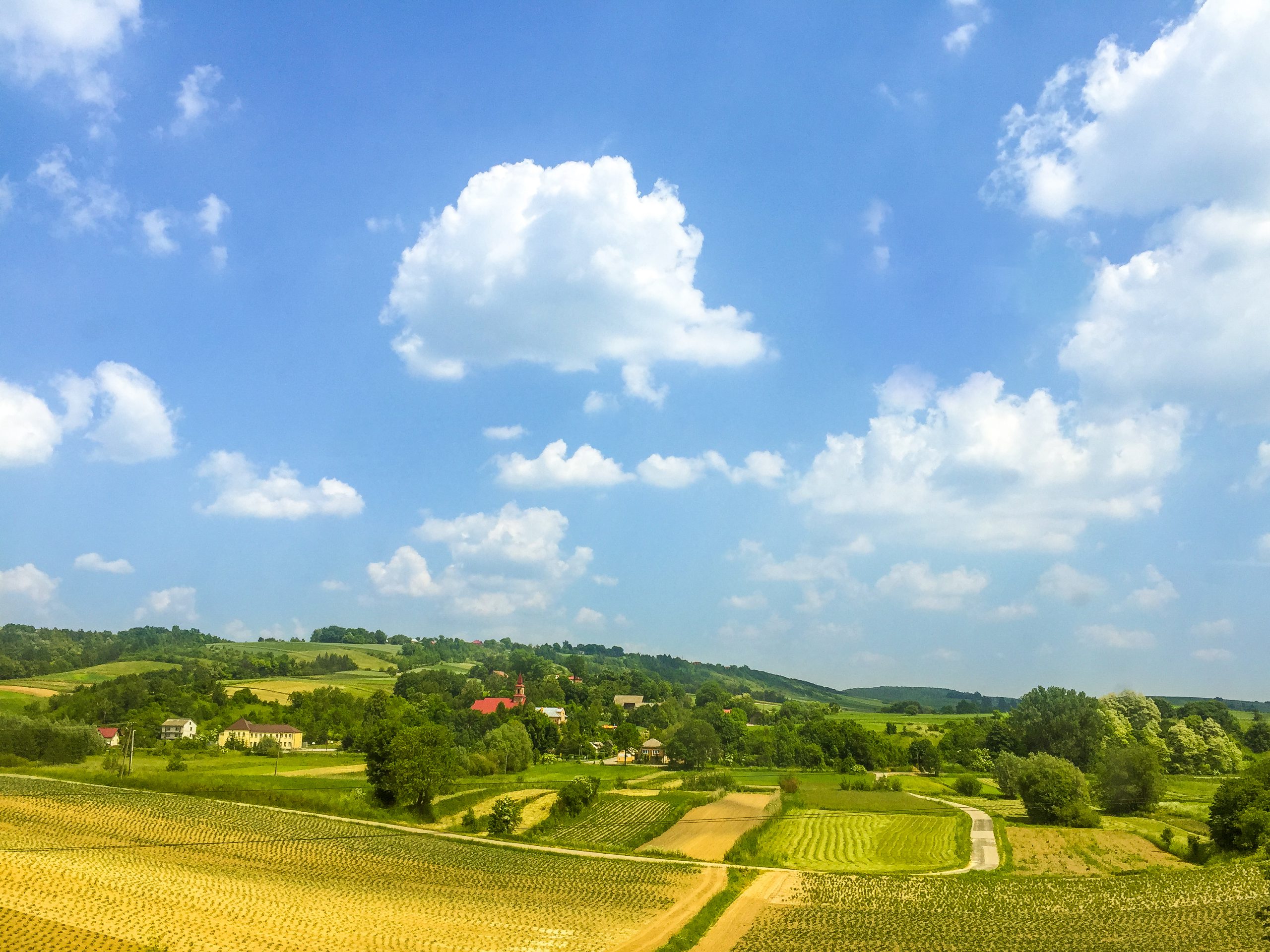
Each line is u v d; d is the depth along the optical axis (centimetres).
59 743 12044
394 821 8662
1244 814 7706
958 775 15738
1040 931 5350
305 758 13575
